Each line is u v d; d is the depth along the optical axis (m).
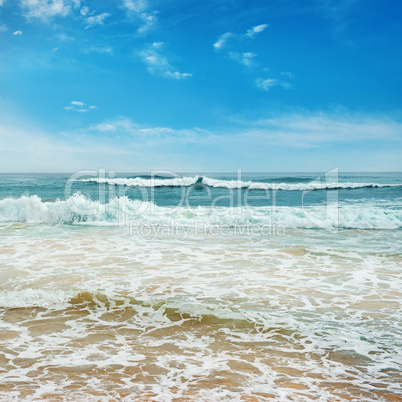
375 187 31.14
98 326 4.43
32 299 5.27
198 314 4.84
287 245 9.45
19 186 31.02
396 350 3.90
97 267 7.21
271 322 4.61
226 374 3.35
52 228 11.80
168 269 7.11
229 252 8.62
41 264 7.42
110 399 2.90
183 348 3.88
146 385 3.13
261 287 6.03
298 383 3.22
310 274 6.84
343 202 20.20
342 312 4.96
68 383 3.15
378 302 5.36
